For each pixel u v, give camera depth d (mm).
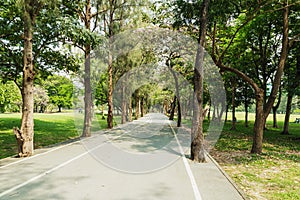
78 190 4789
